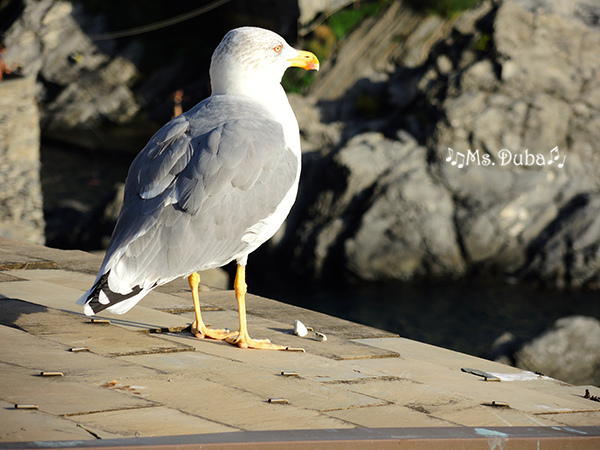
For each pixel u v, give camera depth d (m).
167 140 5.32
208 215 5.01
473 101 28.83
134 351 5.01
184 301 6.76
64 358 4.72
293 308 6.97
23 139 23.70
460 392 4.93
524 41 29.64
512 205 27.12
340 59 38.31
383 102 34.72
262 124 5.42
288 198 5.45
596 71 29.06
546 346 16.41
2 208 23.17
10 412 3.69
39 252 8.09
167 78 49.00
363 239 26.84
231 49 5.79
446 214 27.25
